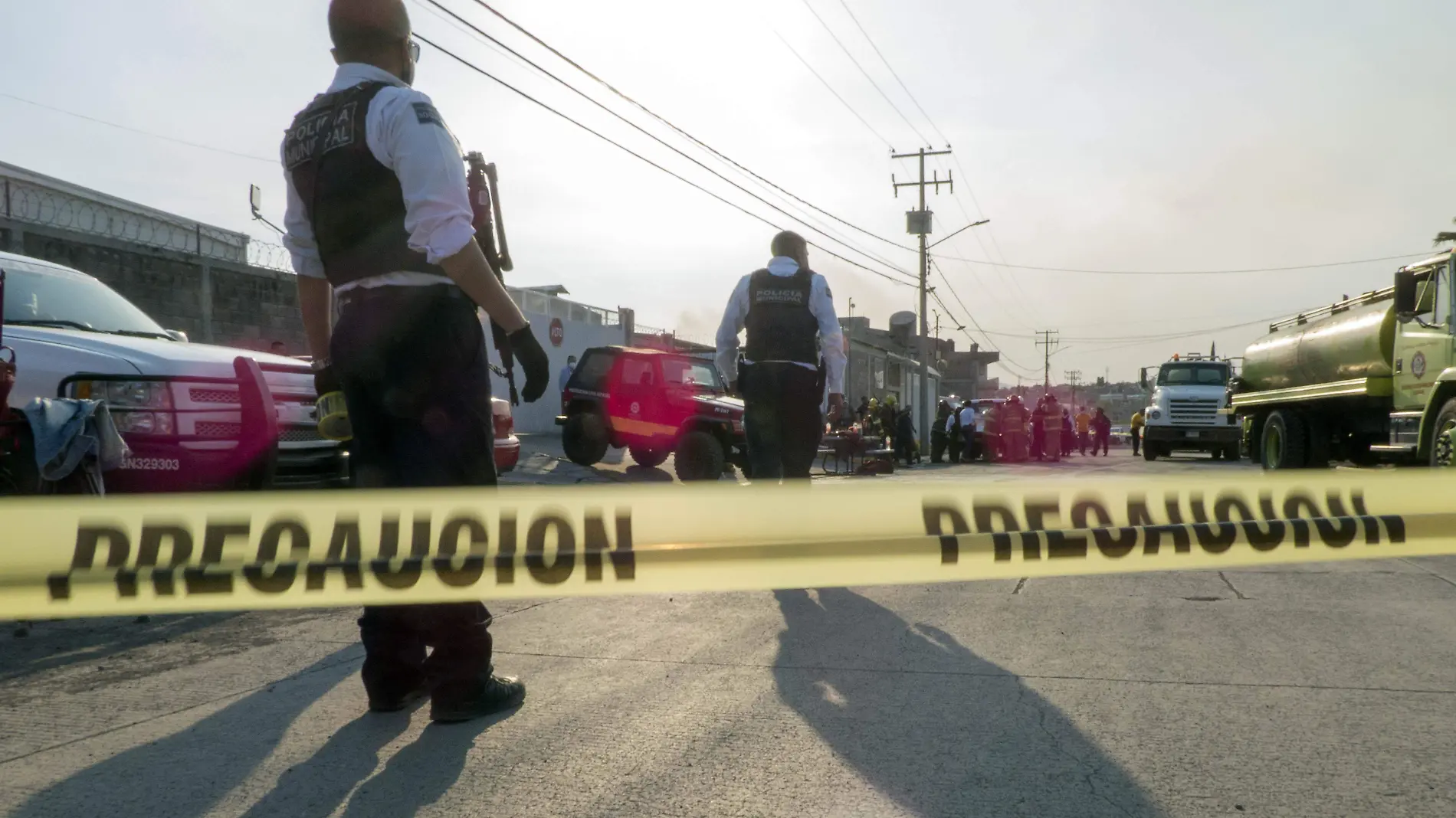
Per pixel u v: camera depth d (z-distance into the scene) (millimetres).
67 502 2768
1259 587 4418
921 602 4180
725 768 2307
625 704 2799
